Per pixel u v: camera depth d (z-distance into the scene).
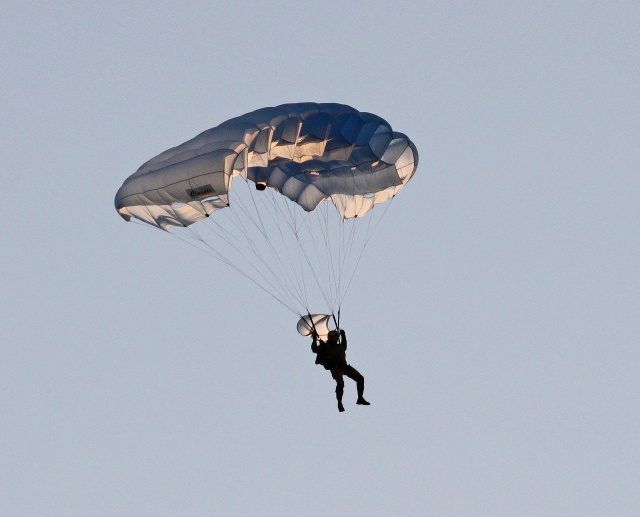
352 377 107.31
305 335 108.88
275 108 104.94
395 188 117.12
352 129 108.31
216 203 100.31
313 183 116.81
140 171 105.69
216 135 102.69
